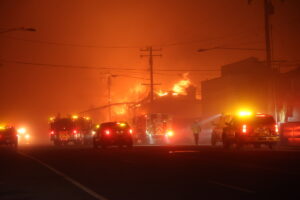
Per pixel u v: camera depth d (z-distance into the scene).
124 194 17.59
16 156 39.12
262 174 22.19
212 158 31.14
